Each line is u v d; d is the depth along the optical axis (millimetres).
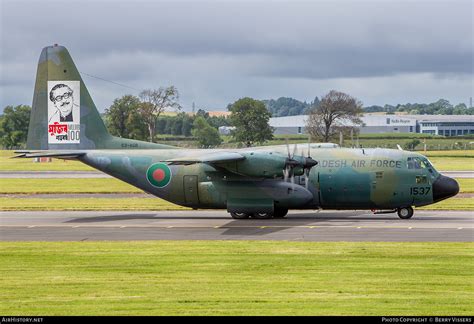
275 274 68562
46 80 120938
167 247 83875
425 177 108500
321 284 64188
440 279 66000
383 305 56906
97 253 80250
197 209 116062
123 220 110562
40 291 62094
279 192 108688
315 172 109812
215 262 74562
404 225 101688
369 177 108875
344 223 104688
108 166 116375
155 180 114812
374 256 77062
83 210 126875
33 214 120188
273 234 93438
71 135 120625
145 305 57188
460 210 123625
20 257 78125
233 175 110438
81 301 58531
